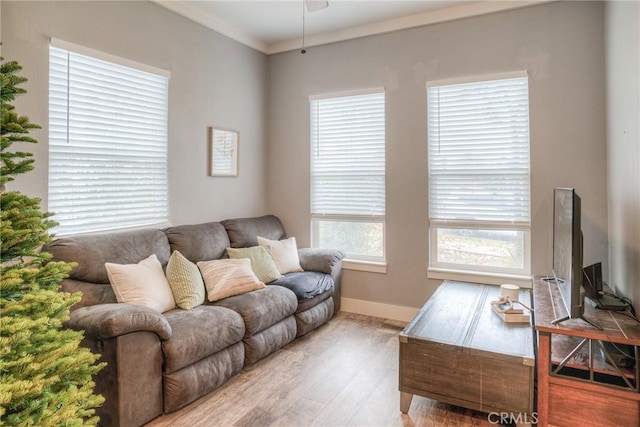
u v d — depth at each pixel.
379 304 3.91
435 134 3.64
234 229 3.63
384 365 2.82
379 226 3.96
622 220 2.51
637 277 2.15
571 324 1.99
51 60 2.51
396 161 3.79
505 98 3.35
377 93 3.86
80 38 2.65
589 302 2.36
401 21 3.69
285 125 4.39
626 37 2.37
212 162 3.72
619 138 2.57
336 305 3.85
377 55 3.85
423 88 3.65
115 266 2.43
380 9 3.51
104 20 2.80
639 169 2.11
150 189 3.17
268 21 3.76
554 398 1.95
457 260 3.62
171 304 2.61
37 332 1.29
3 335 1.17
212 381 2.37
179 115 3.40
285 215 4.43
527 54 3.25
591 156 3.05
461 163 3.54
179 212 3.41
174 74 3.34
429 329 2.29
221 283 2.88
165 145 3.28
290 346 3.16
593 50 3.04
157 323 2.09
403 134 3.75
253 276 3.07
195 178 3.56
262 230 3.93
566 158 3.13
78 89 2.66
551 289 2.72
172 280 2.71
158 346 2.13
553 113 3.17
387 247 3.86
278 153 4.45
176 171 3.38
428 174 3.65
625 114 2.41
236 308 2.71
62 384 1.37
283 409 2.27
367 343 3.22
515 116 3.32
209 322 2.41
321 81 4.16
